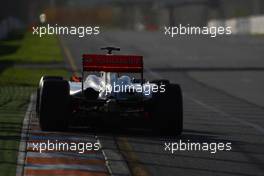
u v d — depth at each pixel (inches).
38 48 7273.6
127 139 1828.2
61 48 7293.3
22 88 3472.0
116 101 1887.3
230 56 6461.6
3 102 2748.5
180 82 4060.0
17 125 2033.7
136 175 1389.0
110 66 1902.1
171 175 1391.5
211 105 2864.2
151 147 1715.1
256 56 6422.2
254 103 2965.1
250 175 1402.6
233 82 4067.4
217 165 1502.2
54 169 1401.3
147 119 1934.1
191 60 5969.5
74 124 2037.4
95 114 1911.9
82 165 1456.7
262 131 2060.8
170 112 1876.2
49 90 1895.9
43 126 1903.3
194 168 1462.8
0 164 1437.0
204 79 4266.7
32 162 1467.8
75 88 1978.3
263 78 4325.8
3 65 5113.2
